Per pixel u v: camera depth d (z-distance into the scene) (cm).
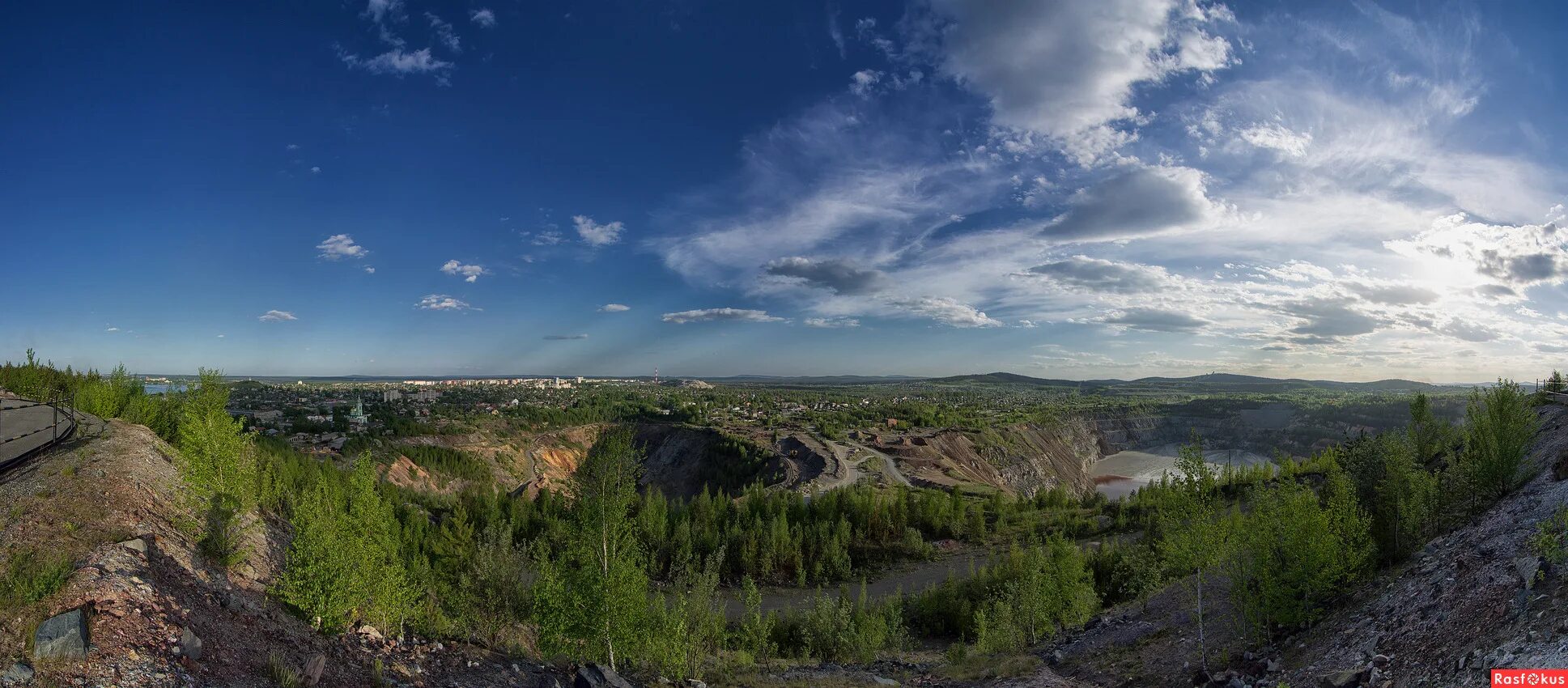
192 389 2169
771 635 5403
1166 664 2738
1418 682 1608
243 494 2141
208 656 1427
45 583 1372
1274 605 2388
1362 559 2505
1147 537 5859
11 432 2628
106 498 2000
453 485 16262
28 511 1802
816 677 3159
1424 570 2286
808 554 8988
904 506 10319
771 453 19062
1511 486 2819
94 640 1274
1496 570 1844
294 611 1966
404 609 2125
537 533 8412
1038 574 4788
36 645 1195
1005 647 3916
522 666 2338
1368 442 4000
